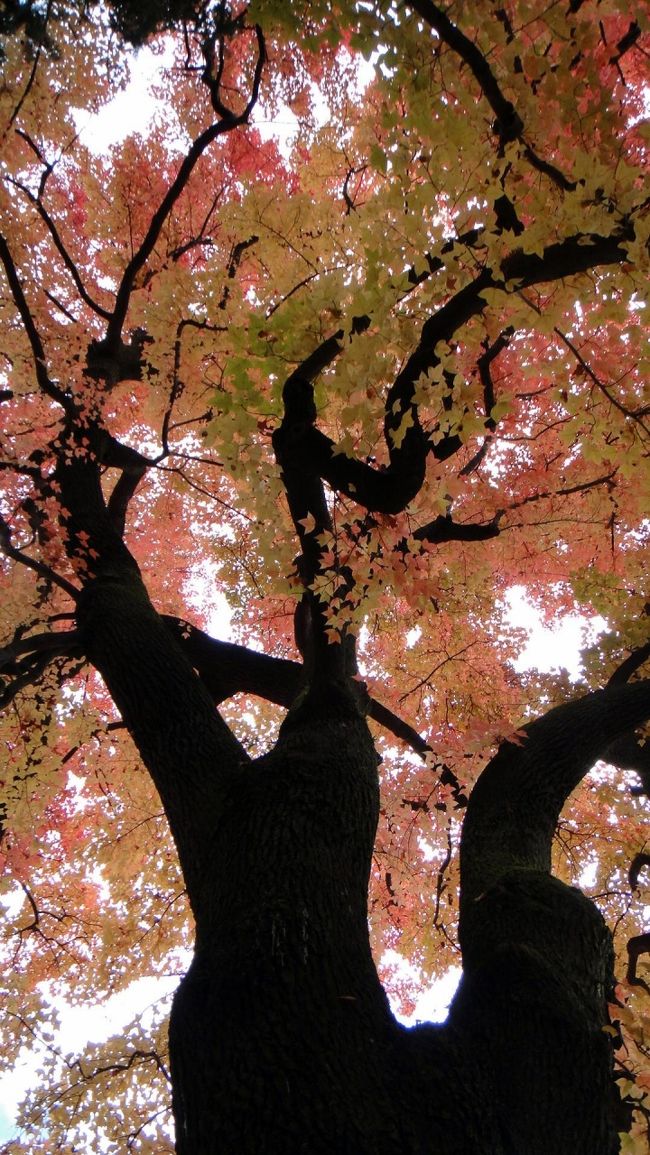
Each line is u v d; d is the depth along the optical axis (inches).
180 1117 73.6
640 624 203.5
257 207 168.1
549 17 85.7
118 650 131.4
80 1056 176.4
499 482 174.9
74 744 195.6
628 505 169.2
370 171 207.6
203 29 150.6
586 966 93.2
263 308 163.0
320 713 115.8
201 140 164.7
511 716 226.8
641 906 204.4
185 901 220.2
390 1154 67.0
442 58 89.6
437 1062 78.1
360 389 99.7
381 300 97.3
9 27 127.1
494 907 101.2
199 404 194.4
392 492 100.3
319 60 199.8
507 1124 76.4
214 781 110.7
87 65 189.2
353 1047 74.8
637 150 119.2
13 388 202.4
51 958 218.2
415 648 239.5
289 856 91.0
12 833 196.9
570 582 211.2
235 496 243.4
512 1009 85.4
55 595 198.8
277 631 246.8
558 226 91.6
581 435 132.1
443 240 96.7
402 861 199.5
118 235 228.1
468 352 131.8
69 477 182.7
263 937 80.5
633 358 111.3
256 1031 73.5
